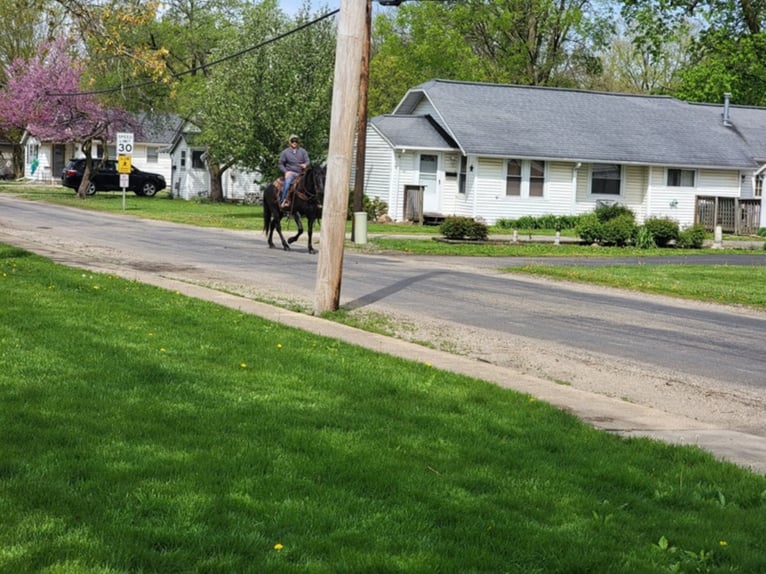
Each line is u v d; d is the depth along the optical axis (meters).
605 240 33.34
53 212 39.44
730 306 18.62
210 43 55.19
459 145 40.28
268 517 5.30
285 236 30.55
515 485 6.24
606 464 6.87
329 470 6.24
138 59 18.58
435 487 6.05
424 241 30.98
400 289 18.25
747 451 7.84
